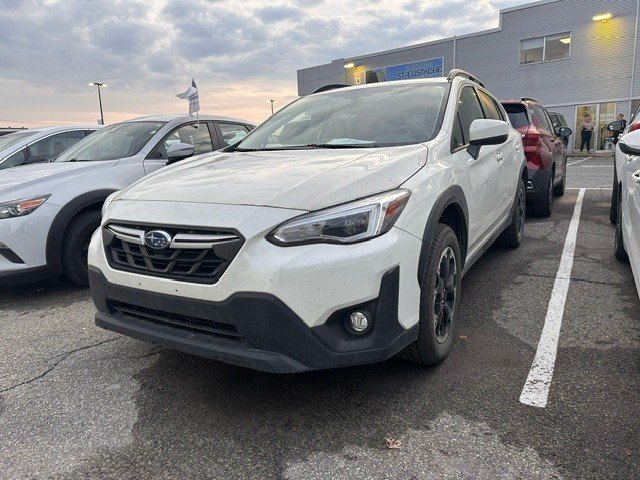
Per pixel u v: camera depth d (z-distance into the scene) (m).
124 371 3.01
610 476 1.95
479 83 4.62
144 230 2.46
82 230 4.50
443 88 3.71
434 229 2.60
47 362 3.17
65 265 4.47
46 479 2.10
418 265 2.46
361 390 2.66
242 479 2.05
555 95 22.59
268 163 2.92
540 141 6.30
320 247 2.19
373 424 2.37
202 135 5.95
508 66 23.77
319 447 2.22
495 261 4.86
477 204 3.49
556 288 4.03
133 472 2.12
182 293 2.32
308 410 2.51
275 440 2.29
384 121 3.42
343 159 2.79
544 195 6.48
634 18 20.06
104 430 2.43
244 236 2.20
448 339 2.92
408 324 2.43
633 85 20.45
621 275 4.27
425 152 2.91
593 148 21.78
